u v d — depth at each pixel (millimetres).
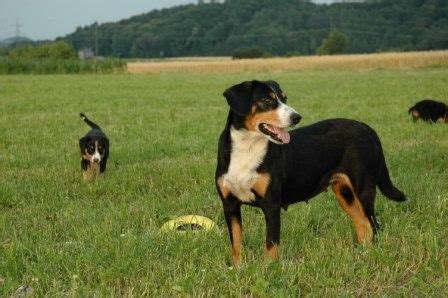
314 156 5445
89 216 6734
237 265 5133
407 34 137875
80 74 54312
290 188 5336
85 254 5379
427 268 4953
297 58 69562
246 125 4996
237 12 160000
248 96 4973
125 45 155750
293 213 6719
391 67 56375
